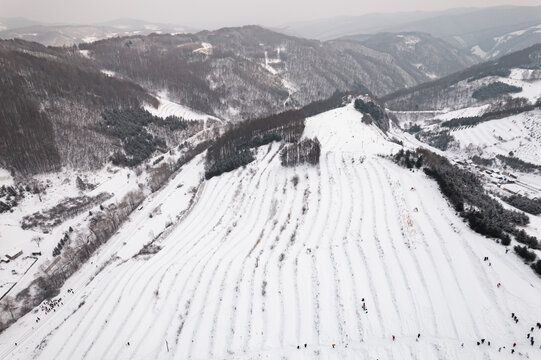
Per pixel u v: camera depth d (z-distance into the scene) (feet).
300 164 481.05
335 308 237.04
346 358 200.44
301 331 225.76
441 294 234.79
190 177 610.24
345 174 426.10
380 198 358.84
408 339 205.67
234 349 226.38
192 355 232.94
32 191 566.77
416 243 284.41
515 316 208.95
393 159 440.86
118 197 610.65
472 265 253.65
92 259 436.35
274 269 292.81
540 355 183.01
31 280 415.44
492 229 276.62
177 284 310.04
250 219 409.90
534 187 558.97
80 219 540.52
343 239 307.17
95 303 322.14
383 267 264.93
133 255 409.90
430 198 347.15
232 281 293.84
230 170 555.69
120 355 253.85
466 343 198.08
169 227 457.68
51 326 314.14
